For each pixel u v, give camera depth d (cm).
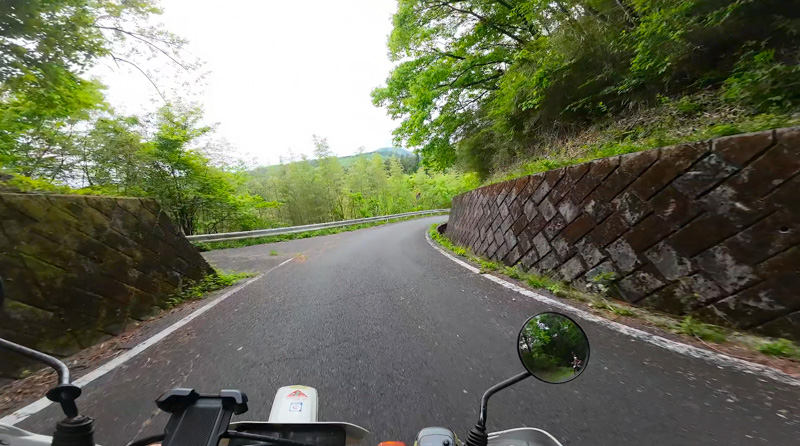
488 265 713
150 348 388
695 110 566
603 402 239
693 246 355
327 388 279
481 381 278
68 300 396
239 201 1888
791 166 288
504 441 145
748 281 312
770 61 498
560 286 515
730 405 226
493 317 420
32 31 530
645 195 406
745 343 299
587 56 838
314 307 504
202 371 321
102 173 1346
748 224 313
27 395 298
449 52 1546
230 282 711
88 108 730
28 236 376
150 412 258
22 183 437
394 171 3997
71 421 100
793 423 205
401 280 645
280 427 132
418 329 395
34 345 352
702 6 559
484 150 1595
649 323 365
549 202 579
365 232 1973
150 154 1490
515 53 1233
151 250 550
